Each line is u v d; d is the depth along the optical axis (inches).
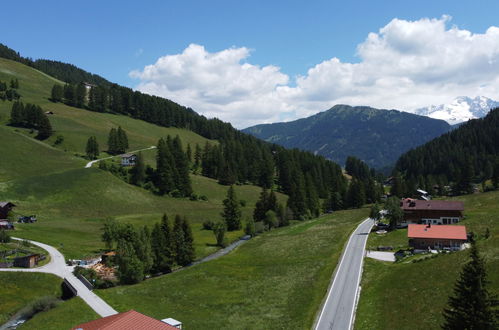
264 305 2659.9
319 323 2262.6
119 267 3213.6
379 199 7755.9
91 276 3038.9
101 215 5305.1
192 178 7844.5
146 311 2504.9
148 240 3590.1
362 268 3267.7
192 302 2755.9
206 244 4628.4
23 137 7278.5
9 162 6151.6
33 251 3484.3
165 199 6574.8
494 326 1533.0
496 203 5457.7
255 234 5265.8
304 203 6427.2
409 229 3848.4
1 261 3117.6
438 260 2928.2
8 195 5137.8
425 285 2554.1
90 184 6023.6
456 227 3774.6
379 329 2140.7
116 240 3784.5
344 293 2728.8
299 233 5103.3
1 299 2576.3
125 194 6156.5
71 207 5319.9
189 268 3693.4
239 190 7839.6
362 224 5280.5
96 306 2508.6
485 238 3607.3
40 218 4763.8
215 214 6122.1
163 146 7116.1
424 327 2048.5
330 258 3676.2
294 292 2871.6
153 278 3405.5
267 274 3408.0
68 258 3447.3
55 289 2837.1
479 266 1583.4
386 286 2731.3
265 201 6023.6
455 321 1589.6
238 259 3973.9
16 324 2317.9
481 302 1545.3
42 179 5777.6
